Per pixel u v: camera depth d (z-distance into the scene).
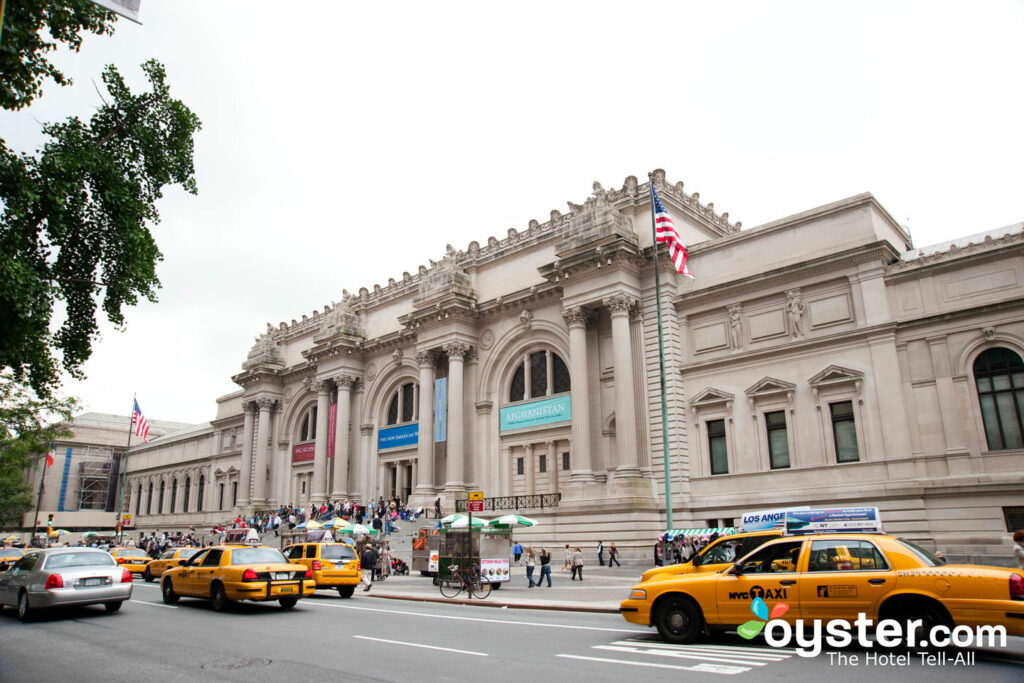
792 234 38.28
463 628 17.20
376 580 35.62
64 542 84.38
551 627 17.25
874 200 36.19
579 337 43.47
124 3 13.60
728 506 37.12
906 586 12.66
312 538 46.44
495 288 52.22
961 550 30.39
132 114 20.02
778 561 14.07
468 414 51.16
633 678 10.93
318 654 13.66
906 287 34.06
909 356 33.44
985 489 30.25
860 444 33.94
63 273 19.30
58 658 13.84
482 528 30.72
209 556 23.11
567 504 40.66
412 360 56.88
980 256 32.16
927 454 32.09
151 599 25.95
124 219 19.16
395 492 56.81
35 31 16.02
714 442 39.09
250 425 71.25
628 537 37.59
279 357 71.19
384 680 11.20
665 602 14.62
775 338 37.66
